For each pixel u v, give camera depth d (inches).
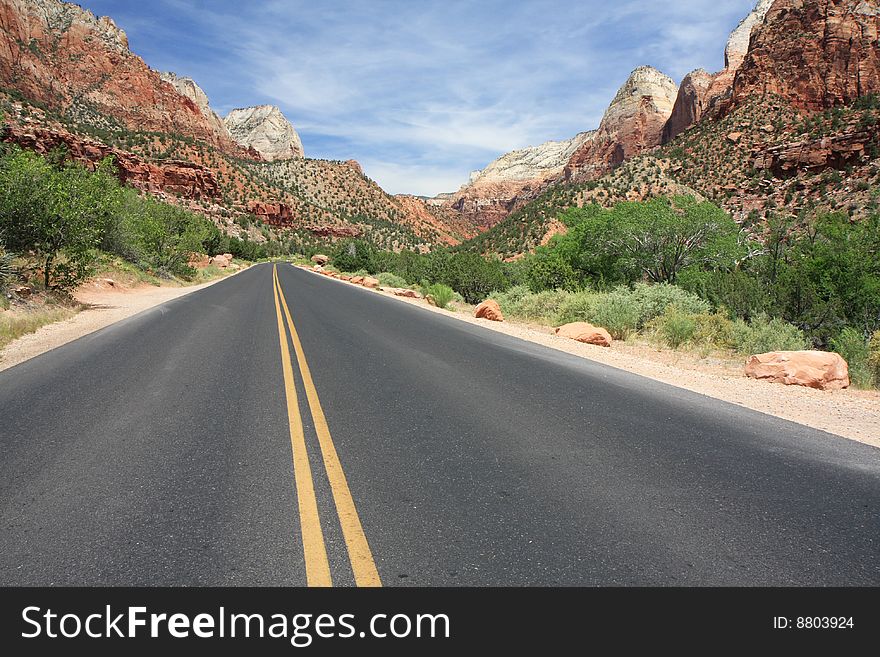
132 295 769.6
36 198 514.6
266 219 6225.4
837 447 174.9
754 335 408.8
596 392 247.8
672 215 885.8
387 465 151.2
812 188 2731.3
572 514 122.6
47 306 496.4
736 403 235.9
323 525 114.8
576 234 1013.8
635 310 516.1
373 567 99.6
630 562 103.3
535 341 431.8
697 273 799.1
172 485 134.6
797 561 105.1
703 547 109.3
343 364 303.3
